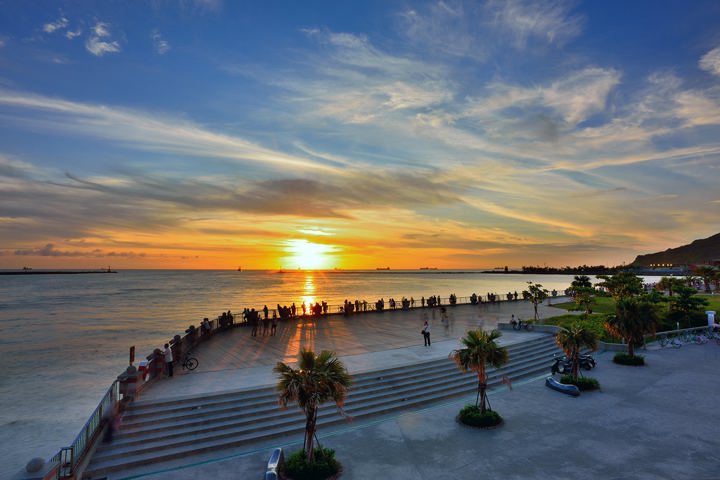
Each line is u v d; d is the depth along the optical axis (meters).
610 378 25.69
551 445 16.11
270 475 12.80
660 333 38.66
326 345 30.77
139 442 15.22
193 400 17.86
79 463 13.08
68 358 40.03
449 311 54.50
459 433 17.31
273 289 165.75
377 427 17.94
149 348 45.41
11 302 106.88
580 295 51.97
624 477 13.64
